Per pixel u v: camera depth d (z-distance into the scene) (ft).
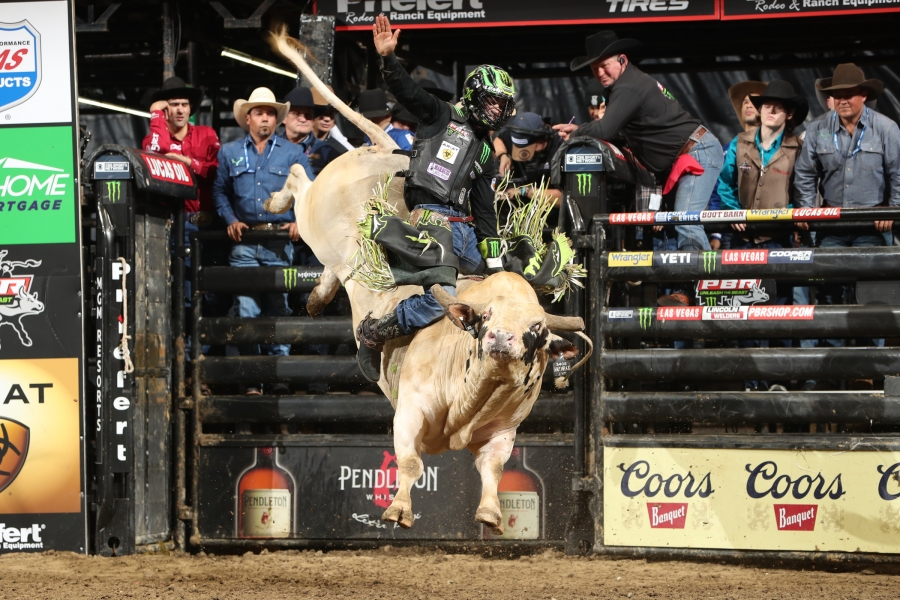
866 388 40.09
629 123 42.19
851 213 36.42
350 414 40.88
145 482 40.83
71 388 40.29
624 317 38.45
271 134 45.57
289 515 41.09
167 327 42.60
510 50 63.31
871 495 35.78
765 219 37.19
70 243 40.50
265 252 44.86
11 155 40.88
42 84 40.73
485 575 34.24
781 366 37.04
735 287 38.96
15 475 40.32
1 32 40.86
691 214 37.83
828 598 29.58
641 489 37.83
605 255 38.60
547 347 27.43
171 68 53.42
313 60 48.39
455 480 39.91
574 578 33.63
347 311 43.11
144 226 41.37
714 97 65.67
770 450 36.78
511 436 30.19
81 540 39.99
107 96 73.77
